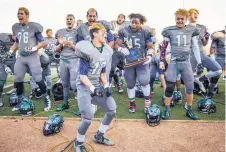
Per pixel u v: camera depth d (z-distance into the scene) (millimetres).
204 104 4820
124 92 6520
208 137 3842
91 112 3211
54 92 5652
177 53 4324
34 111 4918
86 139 3803
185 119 4543
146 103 4840
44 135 3910
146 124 4324
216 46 6172
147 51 4594
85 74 3088
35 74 4902
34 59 4875
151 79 6039
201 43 5676
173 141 3727
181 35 4277
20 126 4250
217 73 5574
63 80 4945
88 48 3021
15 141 3723
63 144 3654
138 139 3797
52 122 3908
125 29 4562
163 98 5434
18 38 4797
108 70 3447
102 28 3078
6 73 5277
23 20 4770
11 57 5457
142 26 4535
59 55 5191
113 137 3863
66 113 4887
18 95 5086
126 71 4688
